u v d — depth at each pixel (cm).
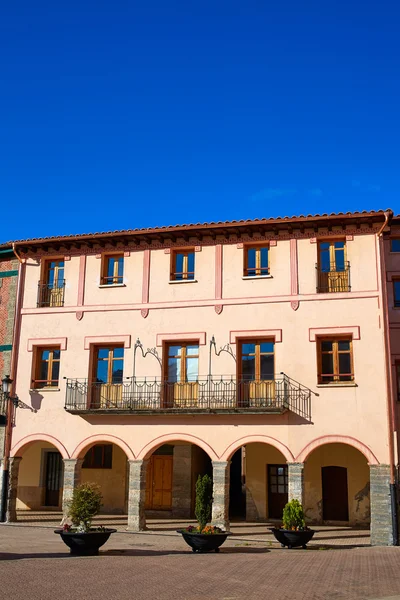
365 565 1487
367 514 2436
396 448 2106
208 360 2330
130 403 2348
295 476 2147
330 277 2291
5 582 1163
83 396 2412
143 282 2470
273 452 2603
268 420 2214
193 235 2430
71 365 2467
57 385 2486
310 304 2275
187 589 1143
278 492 2586
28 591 1088
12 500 2408
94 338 2467
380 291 2209
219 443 2245
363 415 2130
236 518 2688
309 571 1380
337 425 2148
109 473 2788
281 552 1761
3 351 2556
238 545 1916
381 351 2162
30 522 2392
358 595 1107
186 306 2400
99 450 2825
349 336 2238
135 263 2503
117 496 2756
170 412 2259
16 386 2502
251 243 2398
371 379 2152
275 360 2269
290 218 2284
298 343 2255
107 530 1656
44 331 2530
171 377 2388
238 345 2336
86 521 1653
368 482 2459
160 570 1360
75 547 1599
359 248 2280
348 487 2477
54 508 2839
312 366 2220
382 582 1243
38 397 2467
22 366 2516
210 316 2367
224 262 2408
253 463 2614
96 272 2534
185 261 2480
